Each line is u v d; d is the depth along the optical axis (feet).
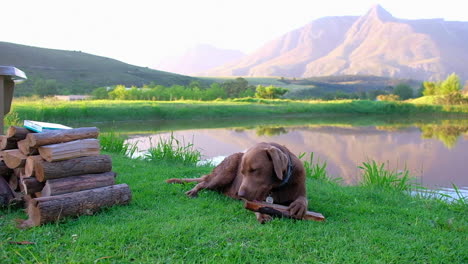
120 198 13.87
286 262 9.70
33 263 9.46
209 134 61.36
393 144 50.98
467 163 36.32
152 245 10.54
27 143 12.61
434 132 68.69
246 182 12.28
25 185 12.58
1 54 284.61
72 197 12.36
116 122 84.58
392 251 10.52
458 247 11.00
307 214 12.97
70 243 10.59
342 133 66.18
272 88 205.36
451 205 16.33
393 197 17.87
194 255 10.07
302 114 124.98
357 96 257.14
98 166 13.51
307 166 25.55
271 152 11.96
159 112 96.07
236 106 116.06
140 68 383.45
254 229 11.92
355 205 15.64
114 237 10.93
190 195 16.33
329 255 10.23
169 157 27.66
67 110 79.15
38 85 179.63
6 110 16.85
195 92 173.78
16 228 11.64
